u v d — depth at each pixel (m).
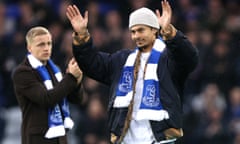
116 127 23.69
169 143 23.34
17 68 24.58
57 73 25.09
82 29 23.94
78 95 24.95
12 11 52.16
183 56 23.06
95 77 24.42
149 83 23.53
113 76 24.14
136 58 23.95
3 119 45.34
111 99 23.94
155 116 23.27
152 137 23.34
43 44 24.61
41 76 24.52
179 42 22.94
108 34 48.09
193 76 46.75
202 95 45.38
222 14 50.47
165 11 23.28
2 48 47.50
